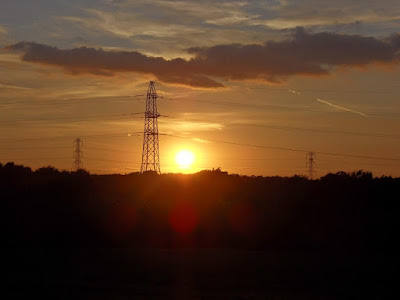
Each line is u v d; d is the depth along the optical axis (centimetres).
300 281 3002
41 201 5881
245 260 3725
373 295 2698
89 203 5953
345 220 5112
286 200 5850
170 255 3947
